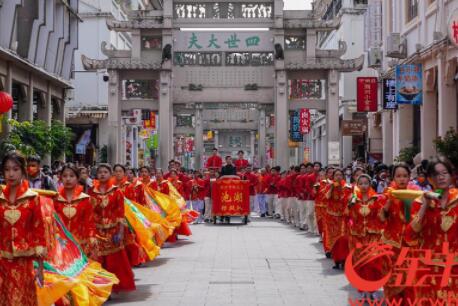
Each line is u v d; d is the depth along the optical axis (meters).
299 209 25.41
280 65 37.72
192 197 29.47
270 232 24.34
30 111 32.97
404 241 8.86
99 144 52.59
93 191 11.91
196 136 51.00
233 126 69.12
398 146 33.44
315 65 37.75
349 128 40.97
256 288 12.70
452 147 20.06
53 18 34.44
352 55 52.12
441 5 25.72
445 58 25.78
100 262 11.77
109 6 53.53
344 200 14.86
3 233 8.25
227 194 27.95
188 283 13.31
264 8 38.44
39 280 8.34
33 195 8.31
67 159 45.75
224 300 11.55
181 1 38.28
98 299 9.82
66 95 40.56
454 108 25.89
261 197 32.72
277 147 37.97
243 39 38.53
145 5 73.25
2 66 28.86
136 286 13.02
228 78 38.88
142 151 66.12
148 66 38.03
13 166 8.26
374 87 35.75
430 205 8.01
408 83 28.25
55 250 9.17
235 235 23.19
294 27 37.97
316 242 20.72
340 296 11.84
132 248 13.48
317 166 23.55
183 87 38.94
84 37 53.16
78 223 10.67
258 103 39.25
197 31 38.66
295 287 12.78
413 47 30.36
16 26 30.17
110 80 38.44
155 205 17.08
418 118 32.66
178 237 22.39
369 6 37.97
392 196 9.30
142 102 39.19
